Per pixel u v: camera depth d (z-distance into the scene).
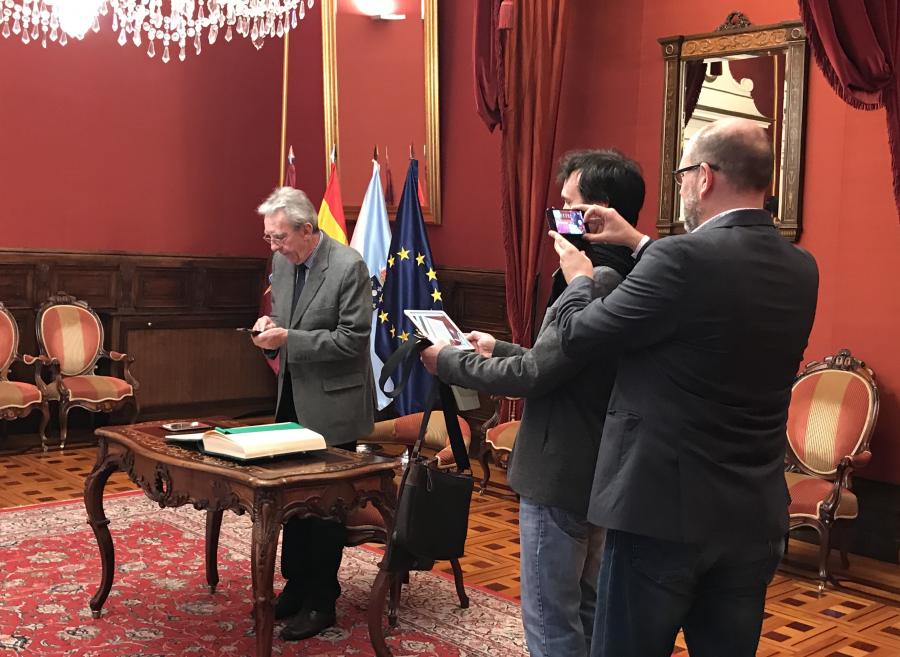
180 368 8.37
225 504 3.23
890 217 5.20
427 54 7.71
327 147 8.28
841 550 4.98
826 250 5.47
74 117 7.77
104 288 7.96
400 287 6.78
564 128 6.78
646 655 2.03
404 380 2.65
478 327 7.48
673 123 6.07
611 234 2.39
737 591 2.10
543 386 2.32
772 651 3.84
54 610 3.93
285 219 3.82
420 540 2.74
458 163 7.67
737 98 5.76
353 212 8.24
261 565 3.10
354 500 3.34
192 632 3.76
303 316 3.93
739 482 2.01
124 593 4.18
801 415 5.19
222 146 8.62
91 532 5.09
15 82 7.46
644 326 1.99
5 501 5.71
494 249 7.43
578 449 2.40
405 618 4.03
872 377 5.10
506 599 4.32
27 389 6.89
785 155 5.55
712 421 1.99
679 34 6.11
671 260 1.98
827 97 5.43
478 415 7.29
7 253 7.38
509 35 6.35
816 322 5.52
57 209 7.72
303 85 8.78
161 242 8.31
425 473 2.75
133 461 3.67
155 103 8.20
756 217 2.08
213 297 8.60
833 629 4.12
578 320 2.08
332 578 3.87
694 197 2.14
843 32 4.25
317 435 3.53
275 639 3.74
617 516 2.02
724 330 1.97
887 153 5.20
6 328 7.07
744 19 5.77
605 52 6.53
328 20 8.15
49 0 6.39
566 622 2.44
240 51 8.66
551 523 2.43
